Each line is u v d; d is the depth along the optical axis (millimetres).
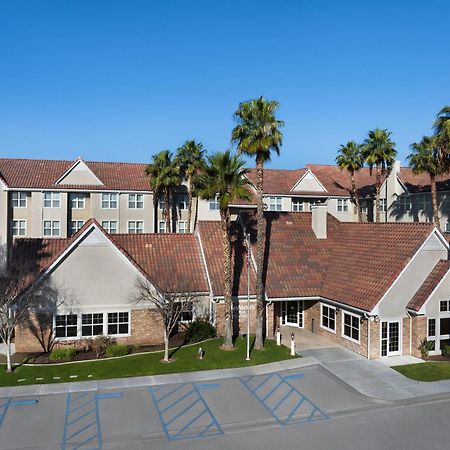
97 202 52719
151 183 52062
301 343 28469
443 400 20297
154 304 27625
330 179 62969
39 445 16484
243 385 21922
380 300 25266
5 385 21859
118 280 27844
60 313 27016
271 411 19234
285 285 30125
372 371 23625
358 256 30094
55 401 20156
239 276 30453
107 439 16922
